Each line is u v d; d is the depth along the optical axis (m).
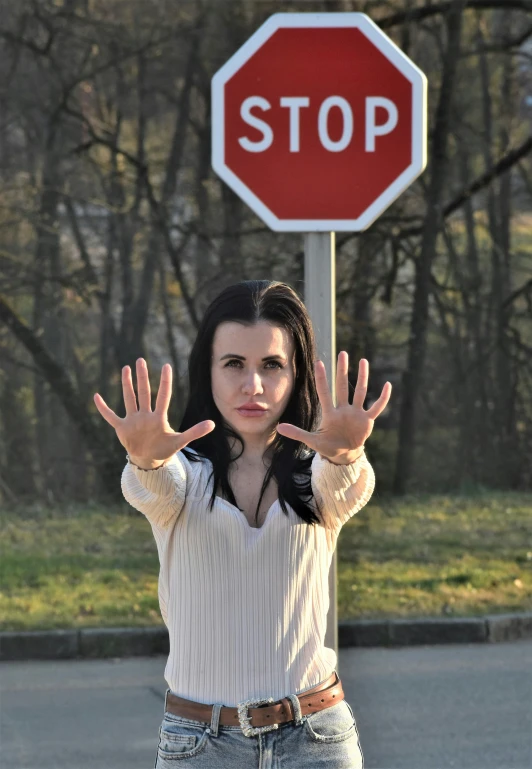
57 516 13.31
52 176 16.11
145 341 16.83
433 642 8.07
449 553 10.52
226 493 2.51
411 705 6.59
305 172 3.54
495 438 16.81
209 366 2.60
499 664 7.51
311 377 2.62
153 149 16.47
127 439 2.37
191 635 2.47
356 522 12.29
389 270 16.23
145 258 16.50
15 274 16.17
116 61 15.84
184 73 16.16
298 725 2.44
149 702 6.75
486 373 16.83
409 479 16.48
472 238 16.83
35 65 15.82
